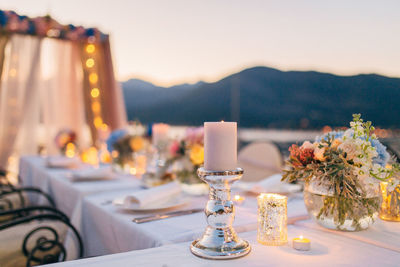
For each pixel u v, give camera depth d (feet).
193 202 5.52
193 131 6.14
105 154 10.35
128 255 3.13
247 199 5.68
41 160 12.18
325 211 3.70
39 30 13.51
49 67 14.90
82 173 7.65
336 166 3.51
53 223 7.01
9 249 5.76
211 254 3.02
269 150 10.37
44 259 5.58
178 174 6.23
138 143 8.85
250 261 2.96
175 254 3.14
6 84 13.61
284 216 3.41
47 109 14.83
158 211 4.89
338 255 3.12
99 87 15.33
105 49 15.40
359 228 3.70
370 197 3.61
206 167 3.19
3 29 12.98
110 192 6.46
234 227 3.92
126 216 4.64
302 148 3.87
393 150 4.28
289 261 2.96
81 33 14.55
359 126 3.66
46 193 8.80
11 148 13.73
